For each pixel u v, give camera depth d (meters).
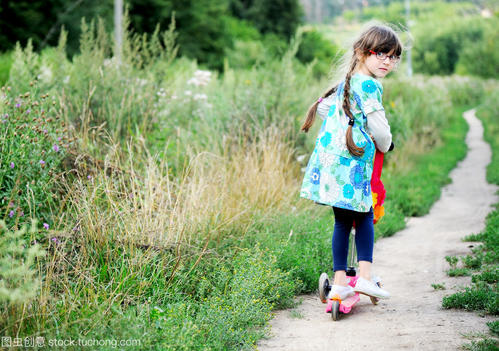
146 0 25.80
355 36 3.43
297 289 4.03
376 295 3.32
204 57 29.80
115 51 6.90
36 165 4.00
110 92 6.42
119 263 3.64
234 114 7.52
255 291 3.41
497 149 17.62
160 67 7.21
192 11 28.58
